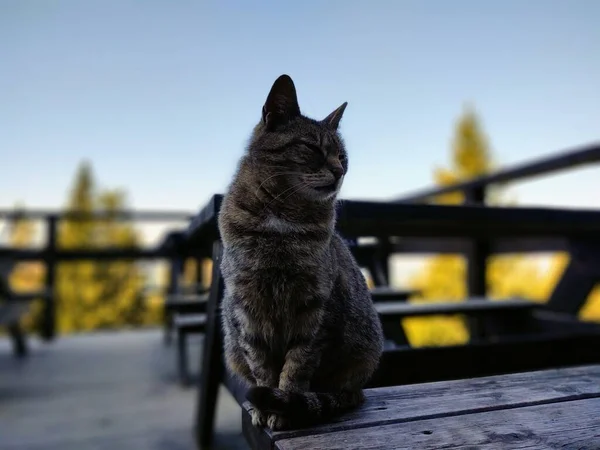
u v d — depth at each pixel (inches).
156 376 50.8
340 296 18.0
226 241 18.3
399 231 38.0
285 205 18.4
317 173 19.2
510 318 40.5
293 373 16.9
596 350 29.8
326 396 15.7
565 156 39.9
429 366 25.0
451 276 144.3
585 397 17.4
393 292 40.3
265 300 17.3
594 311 95.1
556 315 43.4
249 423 16.5
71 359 59.8
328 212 18.9
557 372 21.0
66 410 39.4
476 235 43.2
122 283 183.2
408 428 14.5
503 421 14.9
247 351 17.9
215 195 21.4
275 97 20.8
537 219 31.8
